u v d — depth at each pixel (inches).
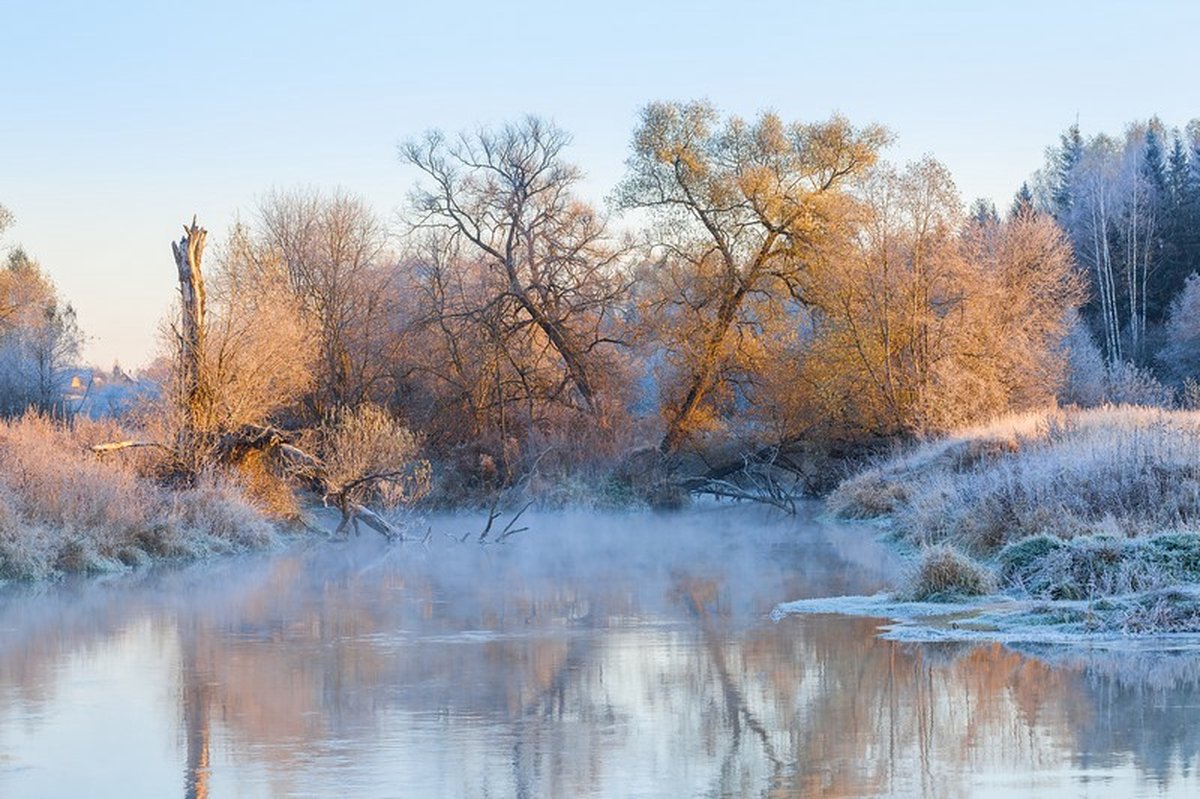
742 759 452.1
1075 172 3966.5
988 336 1957.4
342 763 455.8
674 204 2113.7
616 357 2180.1
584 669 633.0
